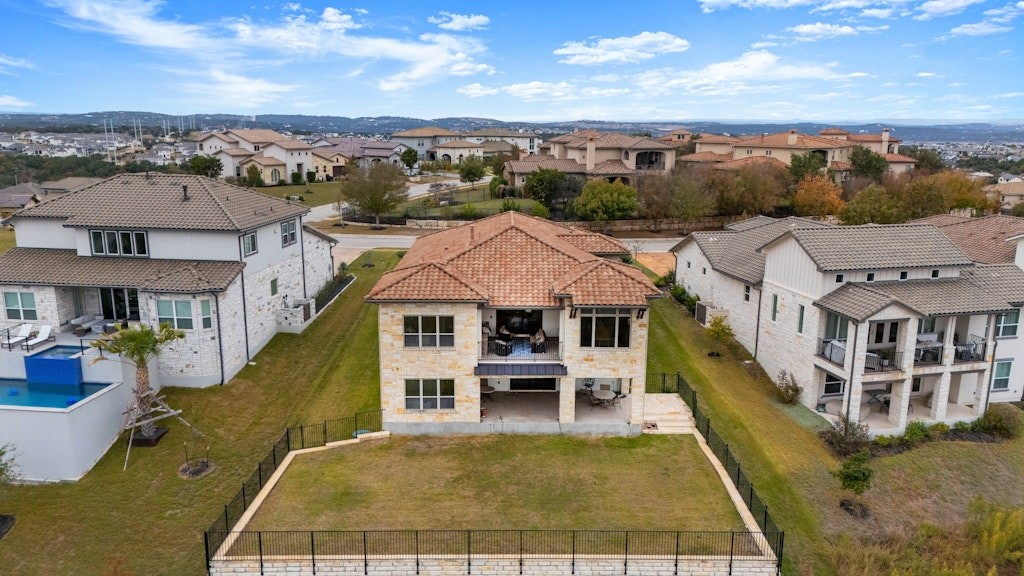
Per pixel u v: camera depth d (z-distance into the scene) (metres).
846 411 29.53
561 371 26.39
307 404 30.00
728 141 117.38
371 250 64.12
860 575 20.73
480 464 24.59
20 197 85.00
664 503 22.28
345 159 126.00
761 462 26.08
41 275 31.50
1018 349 33.31
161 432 26.91
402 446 25.89
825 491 25.39
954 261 31.98
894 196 73.06
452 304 25.56
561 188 79.56
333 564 19.30
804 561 21.56
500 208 80.69
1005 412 31.62
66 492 23.59
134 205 33.75
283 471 24.00
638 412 26.86
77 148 187.00
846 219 63.00
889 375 29.50
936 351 30.58
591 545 20.06
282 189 105.12
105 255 33.00
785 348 33.78
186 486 23.88
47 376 27.45
